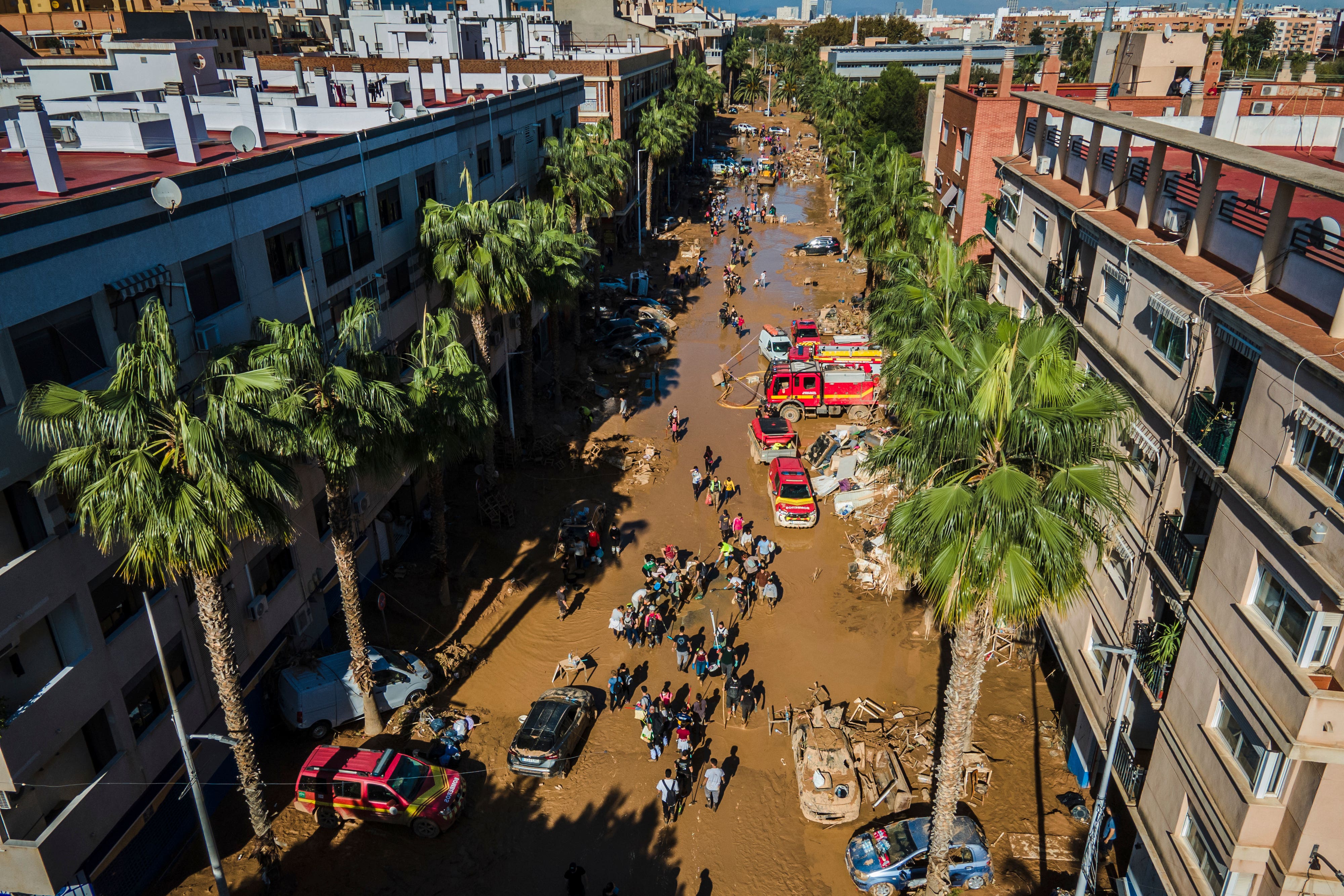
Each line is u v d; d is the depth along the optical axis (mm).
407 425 18766
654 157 66562
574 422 38062
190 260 17438
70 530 14594
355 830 18594
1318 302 12336
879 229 44062
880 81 86875
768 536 30000
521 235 27750
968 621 13797
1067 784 19406
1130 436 16391
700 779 20031
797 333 44938
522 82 45219
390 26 57188
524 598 26484
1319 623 10859
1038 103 24156
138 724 16516
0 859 13812
